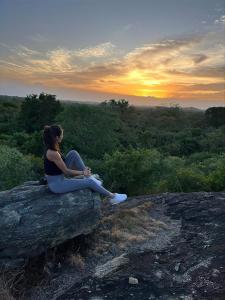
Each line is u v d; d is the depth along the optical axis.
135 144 25.28
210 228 3.51
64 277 2.81
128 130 27.94
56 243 2.93
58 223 2.87
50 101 28.20
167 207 4.26
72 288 2.66
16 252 2.77
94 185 3.16
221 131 31.78
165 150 25.16
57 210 2.93
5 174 9.48
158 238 3.39
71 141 17.56
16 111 34.56
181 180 9.14
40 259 2.90
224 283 2.58
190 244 3.23
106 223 3.55
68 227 2.94
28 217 2.85
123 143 25.28
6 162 9.65
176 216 3.95
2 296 2.51
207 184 8.90
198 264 2.86
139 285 2.63
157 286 2.62
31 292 2.67
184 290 2.57
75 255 3.04
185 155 24.33
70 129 17.80
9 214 2.84
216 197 4.42
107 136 18.25
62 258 3.00
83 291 2.60
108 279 2.71
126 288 2.61
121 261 2.93
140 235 3.40
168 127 40.72
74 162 3.23
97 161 13.00
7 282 2.62
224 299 2.40
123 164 10.90
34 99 28.23
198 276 2.71
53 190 3.06
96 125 17.95
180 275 2.76
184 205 4.22
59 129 3.05
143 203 4.36
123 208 4.08
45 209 2.93
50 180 3.07
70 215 2.93
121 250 3.15
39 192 3.11
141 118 43.75
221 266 2.78
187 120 44.19
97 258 3.05
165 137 30.16
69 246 3.11
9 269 2.75
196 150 24.98
